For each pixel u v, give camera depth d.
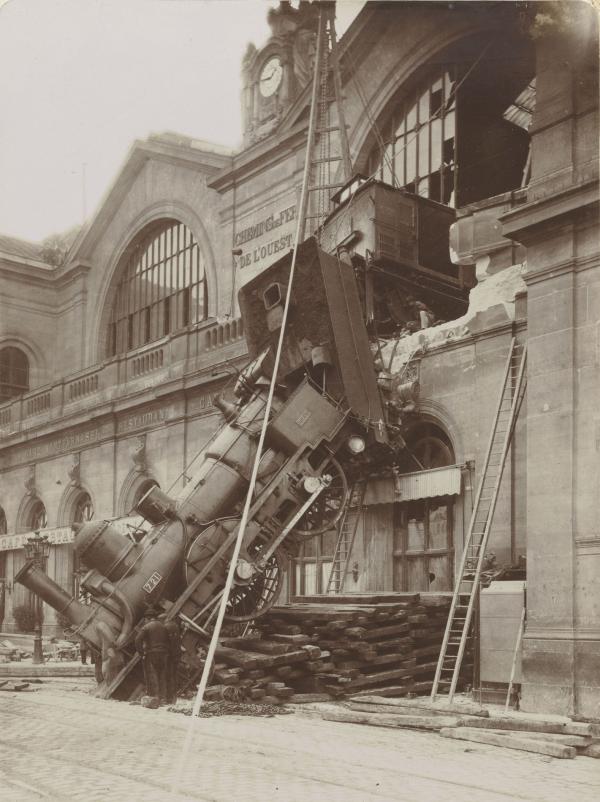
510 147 23.92
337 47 26.14
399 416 18.84
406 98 26.52
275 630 17.08
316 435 17.50
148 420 29.81
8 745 11.19
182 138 32.59
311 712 14.52
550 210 14.86
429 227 22.33
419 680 16.61
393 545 19.75
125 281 38.38
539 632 14.27
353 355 17.91
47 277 41.50
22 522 36.19
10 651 27.55
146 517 17.66
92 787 8.62
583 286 14.60
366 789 8.56
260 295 18.88
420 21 24.77
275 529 17.48
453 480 18.09
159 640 15.52
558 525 14.34
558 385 14.67
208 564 16.95
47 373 40.84
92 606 17.42
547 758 10.48
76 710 14.70
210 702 15.23
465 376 18.52
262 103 30.31
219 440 18.23
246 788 8.57
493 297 18.16
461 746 11.24
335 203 24.09
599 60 14.63
